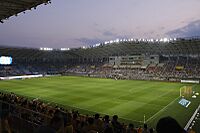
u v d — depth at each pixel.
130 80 83.62
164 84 68.81
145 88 57.91
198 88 59.59
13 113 13.75
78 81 77.69
